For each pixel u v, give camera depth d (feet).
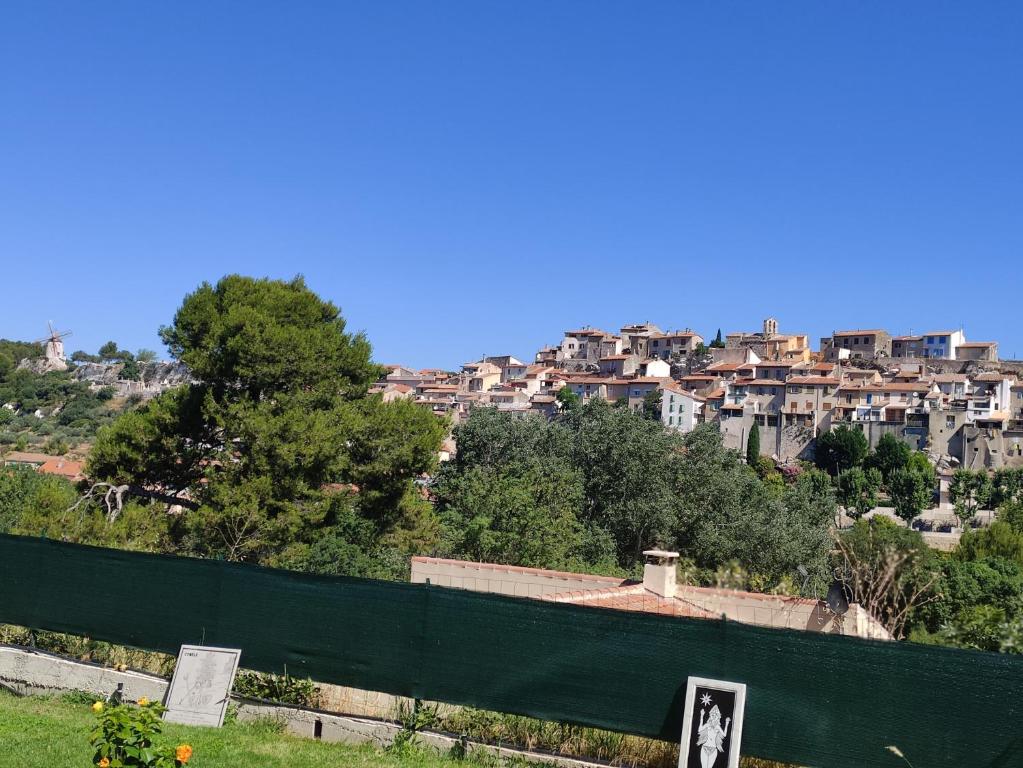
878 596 44.45
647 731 31.37
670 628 31.40
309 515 92.53
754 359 463.42
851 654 28.86
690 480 142.61
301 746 34.94
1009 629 38.42
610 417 160.25
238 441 95.61
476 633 34.53
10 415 435.12
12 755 31.99
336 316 113.39
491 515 115.24
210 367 97.14
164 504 99.76
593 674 32.45
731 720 29.43
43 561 45.39
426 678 35.27
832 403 377.30
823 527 142.92
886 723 28.19
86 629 43.78
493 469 151.64
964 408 362.53
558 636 33.14
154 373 559.79
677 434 162.91
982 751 26.96
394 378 551.59
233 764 31.73
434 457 104.37
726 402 395.75
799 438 361.92
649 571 50.96
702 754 29.55
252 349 94.22
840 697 28.84
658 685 31.40
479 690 34.30
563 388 426.51
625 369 475.72
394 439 102.06
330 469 95.86
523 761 33.01
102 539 78.89
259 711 38.37
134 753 25.43
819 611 45.52
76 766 31.48
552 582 55.26
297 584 38.45
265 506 89.81
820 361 477.36
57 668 43.47
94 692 42.27
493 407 175.22
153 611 41.98
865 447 338.54
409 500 107.55
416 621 35.70
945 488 309.63
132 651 43.80
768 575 103.65
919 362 458.91
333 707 38.34
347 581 37.29
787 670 29.58
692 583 60.64
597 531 131.54
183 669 38.52
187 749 25.50
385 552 96.78
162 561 41.98
